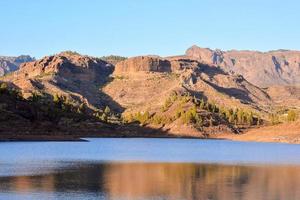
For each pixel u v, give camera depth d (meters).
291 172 73.31
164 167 80.44
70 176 64.38
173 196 49.62
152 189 53.97
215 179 63.41
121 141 199.25
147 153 120.50
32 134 181.88
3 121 181.25
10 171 69.25
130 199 47.81
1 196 47.97
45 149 126.75
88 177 63.66
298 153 126.31
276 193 51.88
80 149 131.50
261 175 68.69
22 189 52.19
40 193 49.88
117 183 58.25
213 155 114.94
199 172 72.44
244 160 98.50
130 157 104.44
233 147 161.12
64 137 189.62
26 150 120.19
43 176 63.66
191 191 52.81
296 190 53.97
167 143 188.12
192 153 122.88
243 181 61.38
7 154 104.75
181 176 66.69
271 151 136.38
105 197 48.53
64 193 50.16
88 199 47.31
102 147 146.62
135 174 68.56
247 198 48.81
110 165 82.94
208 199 48.16
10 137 169.38
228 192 52.31
